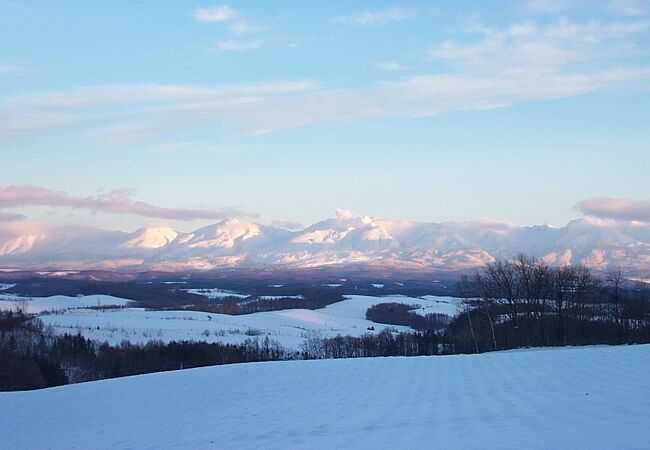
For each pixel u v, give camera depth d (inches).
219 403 1105.4
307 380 1316.4
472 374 1232.8
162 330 4665.4
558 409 771.4
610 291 3388.3
